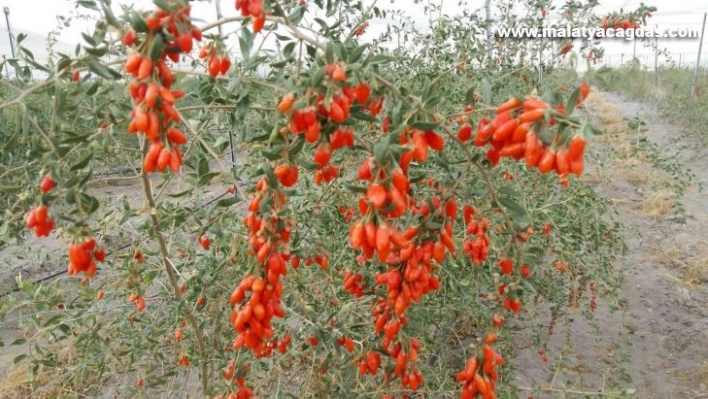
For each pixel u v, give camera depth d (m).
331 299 3.06
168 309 3.00
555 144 1.48
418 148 1.62
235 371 2.48
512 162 3.77
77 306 3.16
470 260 3.42
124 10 1.56
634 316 5.21
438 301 3.51
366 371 2.47
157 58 1.53
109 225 2.82
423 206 1.84
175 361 3.35
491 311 3.57
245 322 1.87
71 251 1.93
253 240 1.85
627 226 7.41
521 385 4.23
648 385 4.46
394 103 1.74
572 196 3.99
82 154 2.46
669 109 13.42
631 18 4.86
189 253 3.08
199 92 2.29
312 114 1.58
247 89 2.04
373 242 1.57
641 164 9.27
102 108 2.40
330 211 3.26
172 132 1.66
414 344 2.28
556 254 4.43
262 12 1.69
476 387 2.04
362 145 1.94
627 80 16.55
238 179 3.01
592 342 4.97
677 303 5.68
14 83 2.25
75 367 3.05
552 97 1.57
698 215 7.85
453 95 4.19
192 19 1.59
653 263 6.54
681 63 25.27
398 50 4.67
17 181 2.83
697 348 4.94
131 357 3.14
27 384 3.87
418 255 1.82
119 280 2.88
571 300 4.61
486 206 2.33
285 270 1.86
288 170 1.79
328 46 1.58
